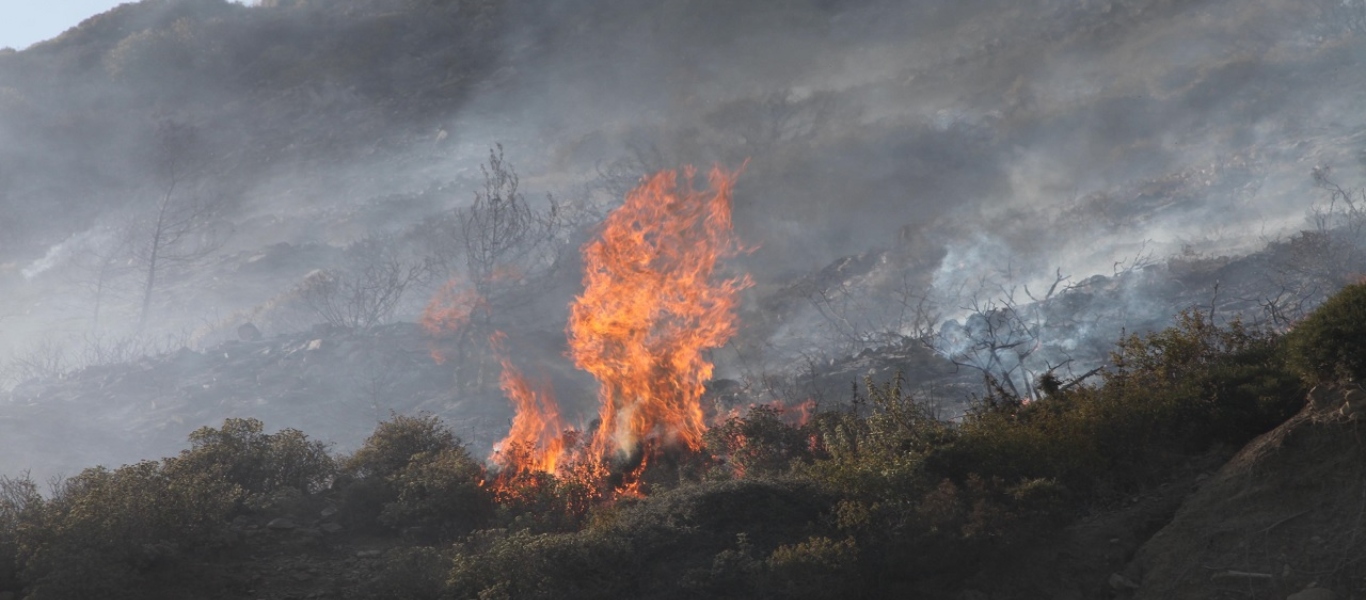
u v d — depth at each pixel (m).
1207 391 11.91
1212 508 10.10
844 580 10.01
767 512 10.90
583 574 10.36
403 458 14.54
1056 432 11.63
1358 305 10.79
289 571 11.55
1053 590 10.04
